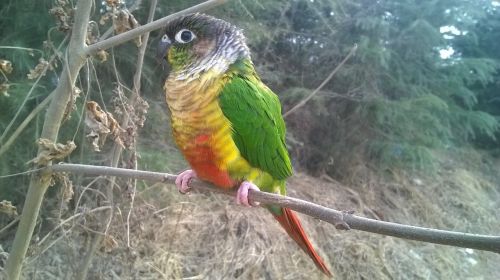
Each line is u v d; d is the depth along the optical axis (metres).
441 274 0.79
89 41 0.30
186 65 0.30
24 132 0.59
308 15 0.99
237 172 0.30
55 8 0.30
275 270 0.66
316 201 0.86
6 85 0.29
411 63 1.03
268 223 0.73
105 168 0.28
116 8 0.29
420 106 0.98
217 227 0.68
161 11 0.69
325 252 0.73
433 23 1.04
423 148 0.99
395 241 0.81
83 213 0.39
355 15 0.98
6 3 0.64
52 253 0.55
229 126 0.29
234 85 0.30
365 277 0.73
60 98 0.28
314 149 1.02
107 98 0.64
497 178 1.30
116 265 0.55
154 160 0.68
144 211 0.55
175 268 0.60
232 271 0.62
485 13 1.22
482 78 1.17
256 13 0.84
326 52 0.98
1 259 0.48
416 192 1.01
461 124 1.22
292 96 0.93
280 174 0.33
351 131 1.01
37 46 0.62
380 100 0.96
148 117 0.73
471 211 1.04
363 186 0.98
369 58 0.94
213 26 0.31
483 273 0.83
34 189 0.28
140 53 0.36
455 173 1.16
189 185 0.32
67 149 0.28
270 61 0.98
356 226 0.20
